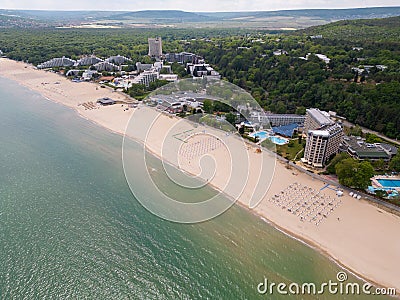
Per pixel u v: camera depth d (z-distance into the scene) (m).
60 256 71.69
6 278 65.94
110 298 62.94
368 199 94.00
